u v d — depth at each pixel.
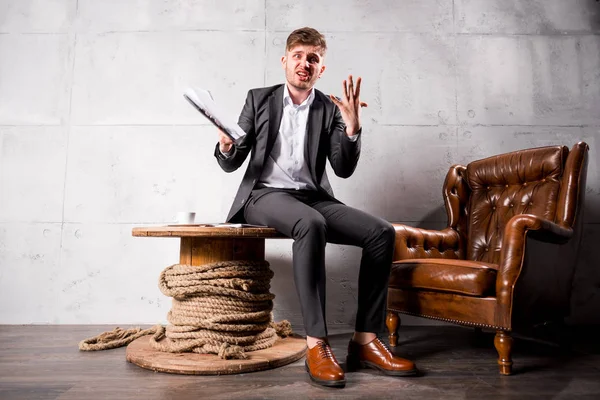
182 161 2.49
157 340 1.78
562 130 2.52
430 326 2.38
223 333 1.61
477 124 2.53
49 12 2.55
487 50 2.56
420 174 2.51
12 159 2.46
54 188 2.45
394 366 1.42
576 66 2.55
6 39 2.53
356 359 1.56
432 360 1.65
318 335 1.37
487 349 1.83
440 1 2.58
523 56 2.56
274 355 1.56
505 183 2.19
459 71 2.55
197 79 2.53
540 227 1.50
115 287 2.40
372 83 2.55
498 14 2.58
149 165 2.48
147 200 2.46
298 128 1.79
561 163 1.97
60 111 2.49
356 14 2.57
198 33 2.55
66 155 2.47
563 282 1.73
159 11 2.56
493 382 1.37
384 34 2.56
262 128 1.77
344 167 1.69
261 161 1.73
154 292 2.41
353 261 2.45
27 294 2.38
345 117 1.59
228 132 1.47
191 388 1.28
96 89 2.51
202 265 1.63
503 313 1.46
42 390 1.26
